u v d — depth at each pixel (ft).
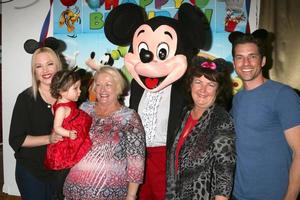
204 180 4.81
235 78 8.14
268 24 7.89
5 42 10.55
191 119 5.48
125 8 7.20
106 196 5.20
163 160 6.75
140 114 7.00
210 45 8.32
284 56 7.81
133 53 7.04
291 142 4.82
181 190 5.07
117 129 5.36
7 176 10.83
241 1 8.06
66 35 9.73
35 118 6.07
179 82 6.84
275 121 5.04
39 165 6.15
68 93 5.45
